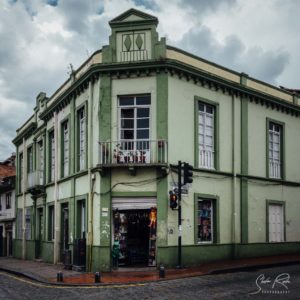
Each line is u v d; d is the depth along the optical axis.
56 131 24.70
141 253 19.09
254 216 22.06
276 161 24.14
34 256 28.08
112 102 19.08
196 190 19.50
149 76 18.94
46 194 26.53
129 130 19.12
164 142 18.41
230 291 12.74
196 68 19.59
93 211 19.20
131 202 18.59
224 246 20.42
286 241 23.80
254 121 22.69
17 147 34.72
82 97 21.27
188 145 19.38
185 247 18.72
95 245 18.78
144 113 19.09
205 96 20.36
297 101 25.64
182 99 19.34
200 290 13.09
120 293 13.24
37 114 29.52
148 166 18.25
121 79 19.14
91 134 19.75
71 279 16.47
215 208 20.34
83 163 21.19
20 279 18.19
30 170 31.34
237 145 21.64
